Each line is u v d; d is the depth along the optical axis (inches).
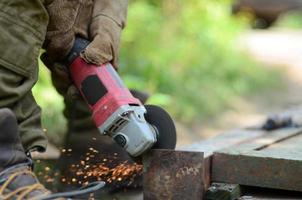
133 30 234.5
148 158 85.0
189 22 289.9
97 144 100.6
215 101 262.5
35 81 84.1
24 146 83.0
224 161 86.1
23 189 76.4
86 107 102.3
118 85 84.7
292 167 83.2
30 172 78.7
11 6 80.1
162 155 84.3
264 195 86.8
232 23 354.0
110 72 85.7
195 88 256.8
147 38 243.6
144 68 223.0
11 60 80.2
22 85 82.2
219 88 274.7
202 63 284.8
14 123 77.7
